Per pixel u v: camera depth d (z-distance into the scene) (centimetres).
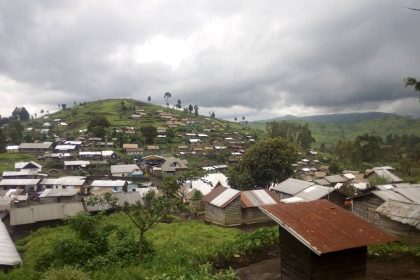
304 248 977
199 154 11531
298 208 1099
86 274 1214
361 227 1017
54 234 3148
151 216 1638
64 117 18488
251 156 6444
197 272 1200
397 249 1413
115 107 19762
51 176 8900
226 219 3828
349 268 988
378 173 6456
